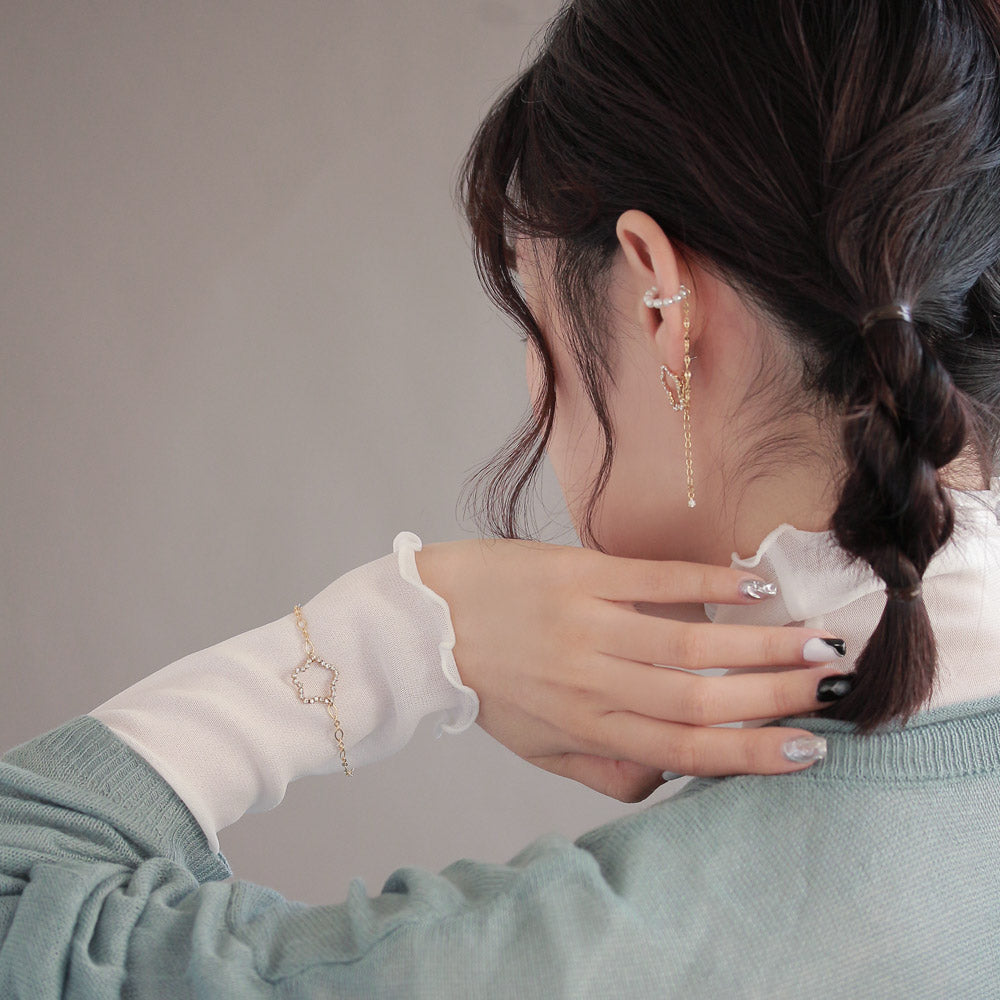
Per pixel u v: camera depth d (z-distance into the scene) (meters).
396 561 0.77
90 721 0.73
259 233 1.66
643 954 0.58
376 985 0.59
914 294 0.59
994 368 0.63
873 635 0.61
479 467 1.68
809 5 0.61
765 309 0.63
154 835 0.71
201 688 0.76
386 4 1.62
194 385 1.69
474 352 1.67
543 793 1.76
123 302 1.67
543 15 1.61
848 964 0.59
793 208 0.61
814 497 0.64
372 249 1.65
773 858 0.60
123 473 1.70
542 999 0.58
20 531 1.71
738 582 0.66
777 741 0.62
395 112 1.63
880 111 0.59
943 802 0.61
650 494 0.69
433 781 1.76
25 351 1.68
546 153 0.66
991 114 0.60
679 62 0.62
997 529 0.65
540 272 0.70
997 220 0.61
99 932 0.64
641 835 0.62
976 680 0.63
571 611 0.71
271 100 1.64
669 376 0.65
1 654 1.73
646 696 0.68
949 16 0.60
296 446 1.69
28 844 0.68
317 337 1.67
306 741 0.76
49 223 1.66
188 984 0.62
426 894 0.60
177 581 1.72
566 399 0.71
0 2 1.62
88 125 1.64
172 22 1.63
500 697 0.74
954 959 0.59
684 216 0.63
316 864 1.77
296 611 0.77
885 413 0.58
